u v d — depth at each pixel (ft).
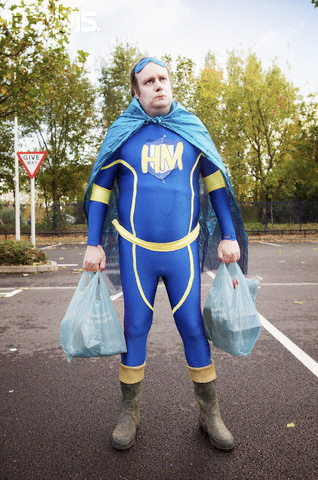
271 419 7.80
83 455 6.70
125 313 6.88
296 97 73.26
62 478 6.10
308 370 10.32
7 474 6.21
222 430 6.79
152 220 6.52
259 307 17.29
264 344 12.42
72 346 6.45
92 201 6.92
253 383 9.54
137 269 6.64
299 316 15.70
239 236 7.46
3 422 7.86
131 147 6.64
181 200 6.59
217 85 81.66
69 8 28.71
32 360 11.34
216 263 7.81
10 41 29.43
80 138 74.90
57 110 70.38
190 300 6.70
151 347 12.30
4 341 13.09
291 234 67.67
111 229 7.60
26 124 70.69
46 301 19.04
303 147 69.46
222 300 6.61
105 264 7.37
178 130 6.70
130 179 6.64
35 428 7.62
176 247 6.60
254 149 77.20
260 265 30.99
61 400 8.80
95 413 8.21
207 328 6.90
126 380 6.99
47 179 73.31
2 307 17.85
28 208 70.85
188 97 69.77
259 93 70.85
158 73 6.78
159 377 10.00
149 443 7.03
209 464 6.39
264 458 6.52
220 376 10.00
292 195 83.10
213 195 7.13
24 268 29.01
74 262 34.73
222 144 77.82
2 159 74.23
